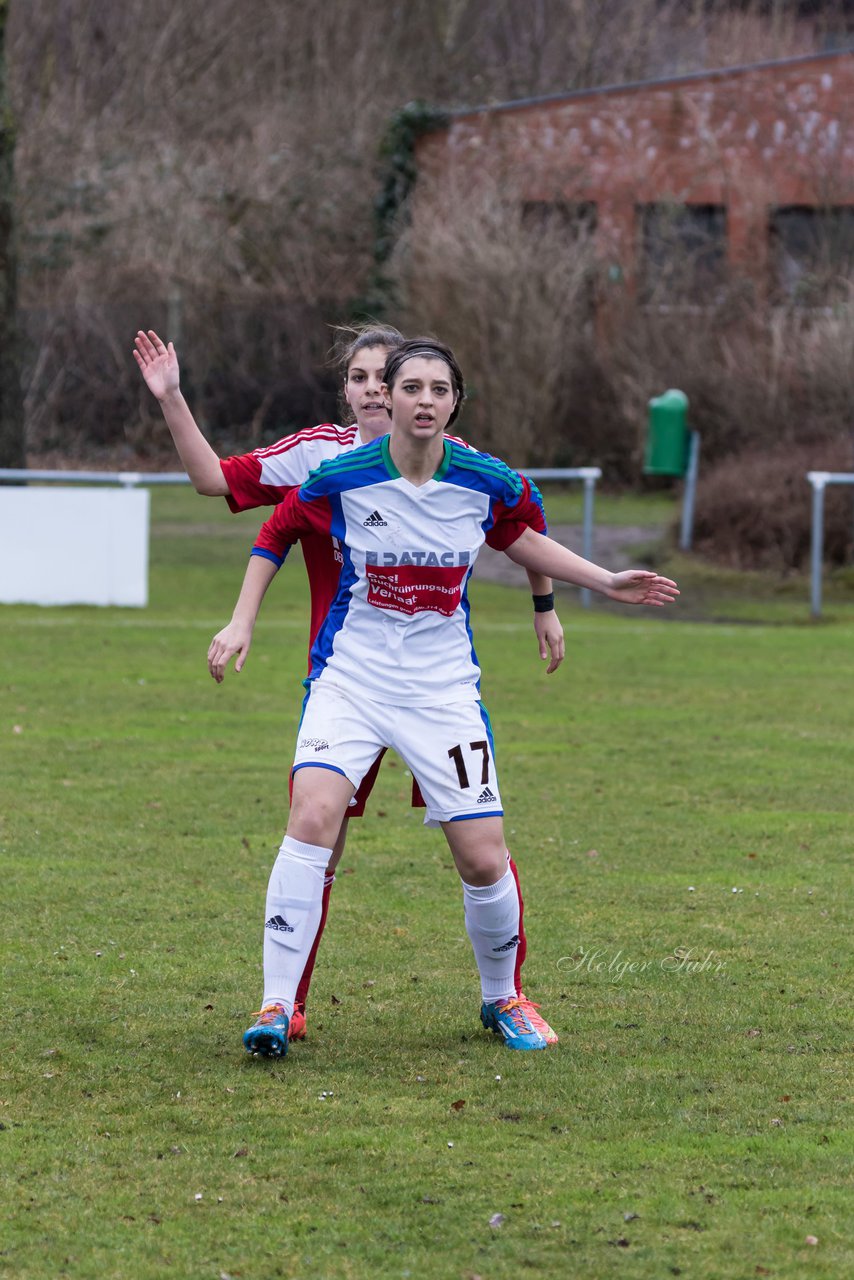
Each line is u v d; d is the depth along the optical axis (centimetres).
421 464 1597
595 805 2845
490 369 8812
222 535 7556
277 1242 1174
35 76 12400
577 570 1702
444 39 14100
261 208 10425
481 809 1622
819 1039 1648
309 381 10294
